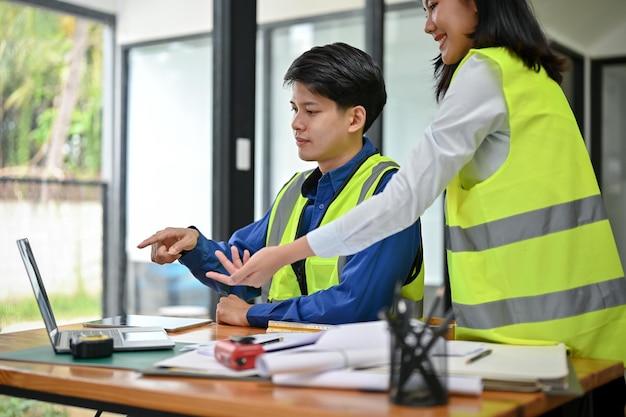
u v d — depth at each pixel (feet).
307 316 5.13
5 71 10.50
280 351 3.67
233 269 4.58
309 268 5.58
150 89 10.43
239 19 9.84
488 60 4.35
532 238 4.34
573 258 4.36
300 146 5.55
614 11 14.78
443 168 4.26
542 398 3.18
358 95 5.47
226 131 9.75
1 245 10.28
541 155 4.37
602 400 4.26
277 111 10.61
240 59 9.85
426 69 12.62
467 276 4.42
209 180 9.86
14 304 10.36
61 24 10.83
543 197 4.35
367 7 11.94
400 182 4.23
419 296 5.52
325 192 5.64
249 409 3.02
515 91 4.32
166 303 10.51
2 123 10.41
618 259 4.50
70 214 10.76
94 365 3.80
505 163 4.37
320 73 5.36
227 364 3.57
